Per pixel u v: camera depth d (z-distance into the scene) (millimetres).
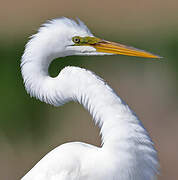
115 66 17344
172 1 24828
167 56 18312
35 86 5902
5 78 14969
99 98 5484
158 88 15977
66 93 5727
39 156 12484
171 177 11781
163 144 12734
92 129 13328
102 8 24609
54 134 13258
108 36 22391
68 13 23609
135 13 24266
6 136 13188
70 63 15836
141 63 17516
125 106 5520
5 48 17844
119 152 5426
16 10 23453
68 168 5621
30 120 13758
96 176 5562
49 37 5938
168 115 14273
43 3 24141
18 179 11656
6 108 13859
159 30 22016
